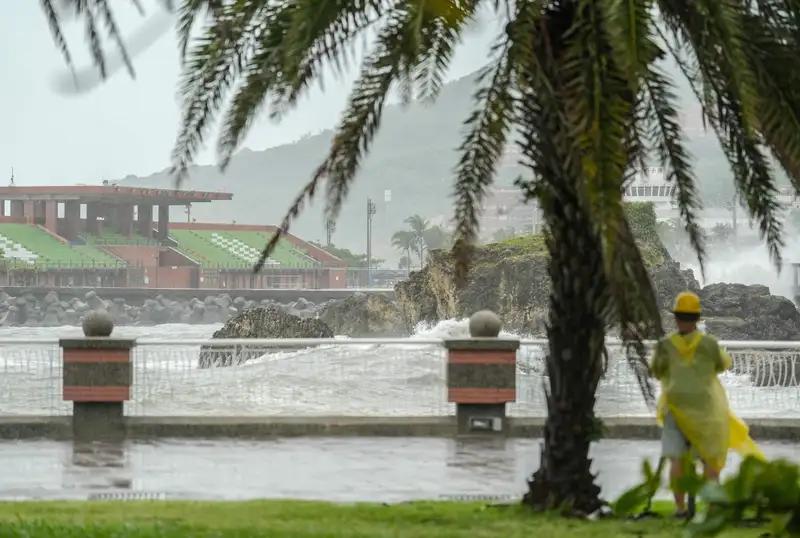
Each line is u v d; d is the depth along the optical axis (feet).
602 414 100.48
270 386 104.63
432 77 48.91
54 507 59.06
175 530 46.57
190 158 46.44
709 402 56.54
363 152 47.98
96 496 68.69
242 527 49.01
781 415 103.40
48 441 93.76
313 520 53.26
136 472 78.64
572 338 56.03
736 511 26.20
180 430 96.07
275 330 227.40
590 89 43.24
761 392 104.37
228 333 226.79
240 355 106.83
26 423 95.09
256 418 97.14
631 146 51.88
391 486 73.10
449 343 97.40
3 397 103.91
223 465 81.82
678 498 53.93
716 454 56.39
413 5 37.76
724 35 43.19
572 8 48.60
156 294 604.08
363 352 110.83
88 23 28.58
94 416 95.91
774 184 52.03
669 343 57.21
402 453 87.71
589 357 56.18
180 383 103.76
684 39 49.98
